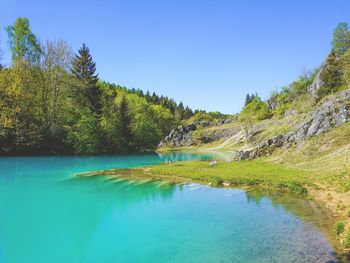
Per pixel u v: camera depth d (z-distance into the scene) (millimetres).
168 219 16391
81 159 49500
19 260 11680
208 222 15672
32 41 57188
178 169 34344
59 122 55250
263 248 11836
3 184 26406
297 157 32969
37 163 42062
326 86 70312
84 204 19781
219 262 10852
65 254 12180
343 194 17875
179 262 11070
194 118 161875
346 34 85188
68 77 58906
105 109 68812
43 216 17281
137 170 35438
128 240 13508
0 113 46812
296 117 68812
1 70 51031
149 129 83438
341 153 28203
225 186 24828
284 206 17844
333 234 12625
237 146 90125
